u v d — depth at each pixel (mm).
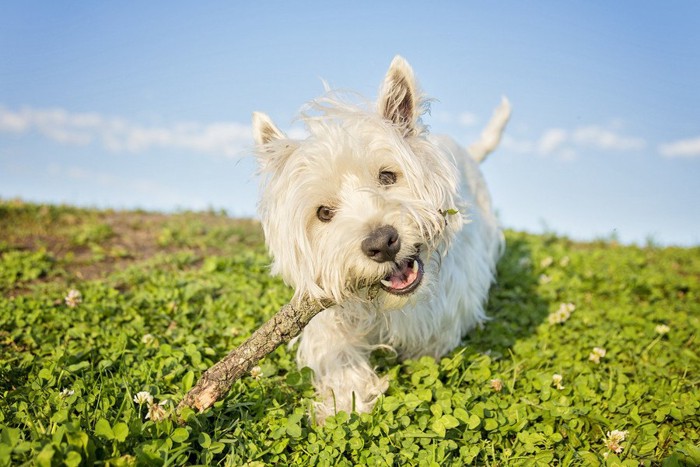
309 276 565
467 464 484
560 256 1214
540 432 531
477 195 916
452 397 553
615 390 614
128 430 436
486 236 917
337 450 479
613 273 1104
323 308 558
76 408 488
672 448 510
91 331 716
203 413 494
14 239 1261
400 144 562
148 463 417
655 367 671
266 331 517
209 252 1215
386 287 553
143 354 636
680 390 617
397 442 498
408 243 531
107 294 868
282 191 581
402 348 689
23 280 965
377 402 552
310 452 479
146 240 1306
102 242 1268
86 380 559
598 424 549
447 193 589
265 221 614
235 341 699
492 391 601
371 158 561
